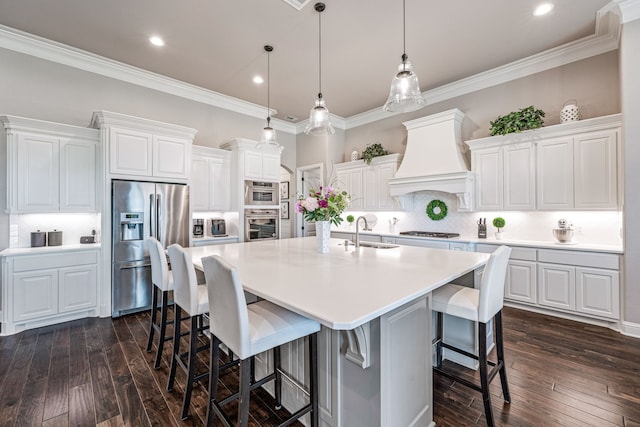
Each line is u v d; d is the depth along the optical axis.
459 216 4.56
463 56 3.69
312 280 1.58
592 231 3.44
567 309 3.18
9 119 2.98
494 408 1.82
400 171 4.77
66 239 3.55
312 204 2.49
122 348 2.61
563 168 3.37
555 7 2.80
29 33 3.18
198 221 4.75
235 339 1.29
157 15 2.89
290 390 1.80
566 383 2.06
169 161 3.86
